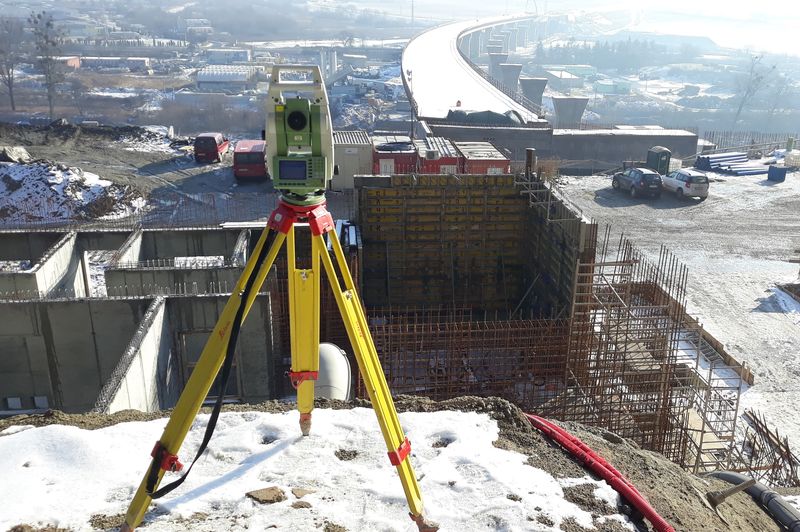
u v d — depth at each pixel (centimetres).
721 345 2289
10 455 620
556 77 18088
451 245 2708
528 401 1980
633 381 1936
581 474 639
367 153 3562
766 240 3347
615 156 4859
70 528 534
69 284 2206
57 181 3662
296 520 550
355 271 2247
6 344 1734
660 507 634
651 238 3325
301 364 623
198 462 631
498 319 2706
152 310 1630
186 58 18100
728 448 1784
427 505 571
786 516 834
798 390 2109
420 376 2092
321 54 15525
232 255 2195
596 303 1992
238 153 3972
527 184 2591
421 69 8419
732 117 14838
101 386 1792
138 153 4619
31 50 14388
